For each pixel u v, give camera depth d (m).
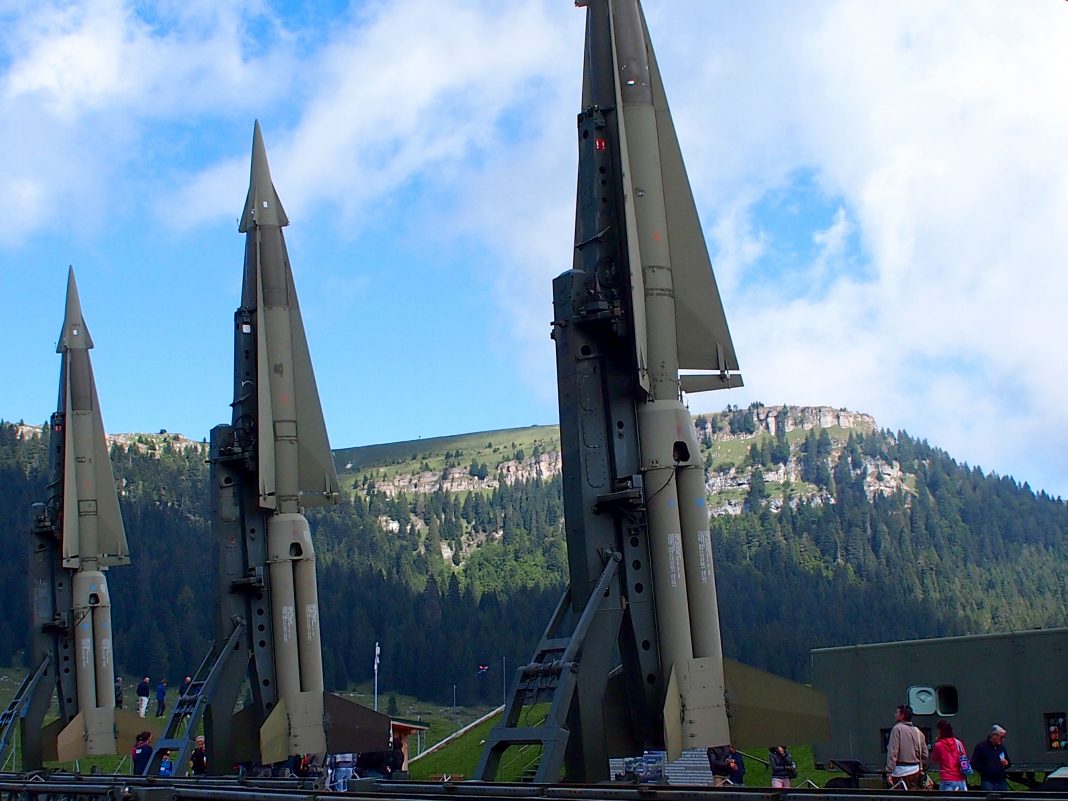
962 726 22.39
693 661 16.86
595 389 17.42
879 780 22.78
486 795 12.82
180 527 103.56
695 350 18.03
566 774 15.87
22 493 94.94
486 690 83.19
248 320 26.16
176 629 79.94
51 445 33.00
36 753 31.47
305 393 26.00
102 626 31.91
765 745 16.95
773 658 87.38
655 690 16.89
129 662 78.06
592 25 18.44
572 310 17.39
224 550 25.44
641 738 17.00
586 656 16.08
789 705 17.03
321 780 15.59
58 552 32.69
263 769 24.44
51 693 32.06
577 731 15.80
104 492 32.53
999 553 185.88
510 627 91.44
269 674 24.91
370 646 88.00
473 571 153.38
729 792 11.52
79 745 30.97
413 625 89.81
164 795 13.95
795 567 145.25
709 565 17.30
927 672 23.03
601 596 16.42
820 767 24.72
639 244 17.73
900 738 17.38
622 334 17.33
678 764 25.02
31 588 32.38
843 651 24.56
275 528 25.20
